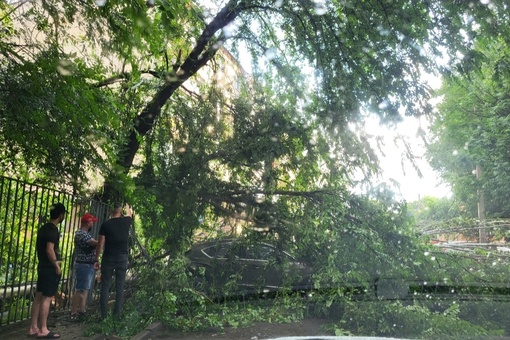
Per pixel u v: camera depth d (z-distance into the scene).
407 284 8.75
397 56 10.06
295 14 10.30
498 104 19.47
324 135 10.03
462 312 8.65
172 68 10.60
